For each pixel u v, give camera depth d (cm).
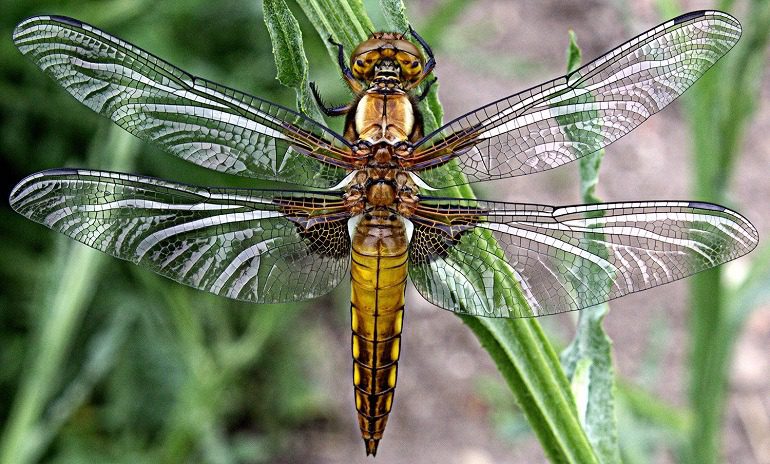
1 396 28
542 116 18
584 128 18
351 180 18
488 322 17
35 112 30
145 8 30
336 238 18
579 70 18
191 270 18
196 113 18
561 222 18
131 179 18
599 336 18
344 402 36
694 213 18
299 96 17
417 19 43
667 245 18
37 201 18
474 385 37
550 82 18
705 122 21
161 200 18
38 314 27
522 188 41
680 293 39
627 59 18
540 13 46
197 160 18
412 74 18
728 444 35
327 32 17
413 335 39
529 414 17
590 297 18
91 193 18
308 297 18
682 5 39
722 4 20
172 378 30
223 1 32
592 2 46
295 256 18
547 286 18
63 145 30
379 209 18
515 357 17
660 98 18
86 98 18
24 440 24
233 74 32
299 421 35
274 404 34
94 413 30
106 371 30
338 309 37
